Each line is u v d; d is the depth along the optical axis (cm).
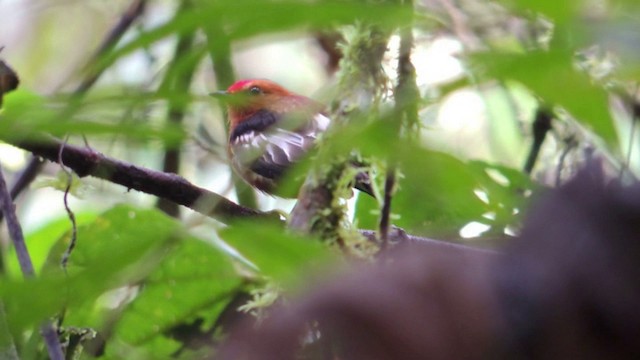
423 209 538
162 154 952
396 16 249
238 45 249
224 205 731
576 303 194
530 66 216
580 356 191
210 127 1227
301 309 206
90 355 703
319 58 1414
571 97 218
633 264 193
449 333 195
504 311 196
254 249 244
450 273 202
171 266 696
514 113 890
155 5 1132
